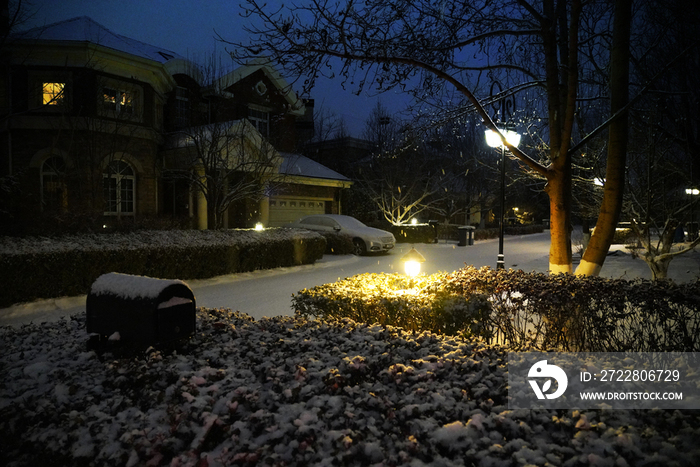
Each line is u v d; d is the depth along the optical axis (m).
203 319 4.61
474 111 7.82
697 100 7.93
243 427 2.47
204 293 9.98
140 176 17.81
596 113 9.73
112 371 3.27
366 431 2.38
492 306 4.81
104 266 9.41
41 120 15.89
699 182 7.80
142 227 14.16
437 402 2.63
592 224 19.84
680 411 2.56
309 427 2.36
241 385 2.99
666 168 8.46
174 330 3.62
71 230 11.93
